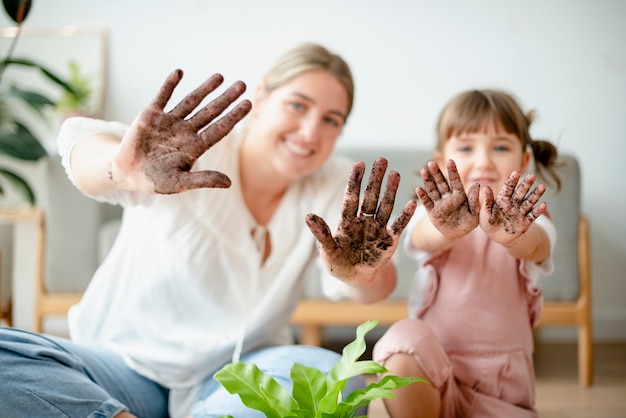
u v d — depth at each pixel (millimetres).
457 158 1329
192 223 1231
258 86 1331
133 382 1207
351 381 1124
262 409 806
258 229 1303
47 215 2301
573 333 2775
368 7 2826
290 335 1411
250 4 2855
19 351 965
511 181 880
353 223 841
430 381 1104
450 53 2812
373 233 847
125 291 1256
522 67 2797
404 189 2420
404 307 2217
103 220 2340
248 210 1298
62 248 2289
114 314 1262
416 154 2439
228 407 1094
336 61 1303
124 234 1284
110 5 2898
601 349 2617
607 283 2781
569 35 2779
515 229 877
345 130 2855
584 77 2783
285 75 1263
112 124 1127
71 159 1045
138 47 2889
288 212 1303
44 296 2297
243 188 1307
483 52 2805
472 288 1248
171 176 803
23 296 2365
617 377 2209
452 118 1331
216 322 1261
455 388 1193
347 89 1300
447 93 2818
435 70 2818
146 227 1245
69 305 2293
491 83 2807
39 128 2912
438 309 1262
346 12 2836
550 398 1963
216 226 1239
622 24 2764
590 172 2787
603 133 2779
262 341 1297
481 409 1204
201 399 1184
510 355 1229
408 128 2836
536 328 2768
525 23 2787
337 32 2840
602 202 2783
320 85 1251
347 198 835
